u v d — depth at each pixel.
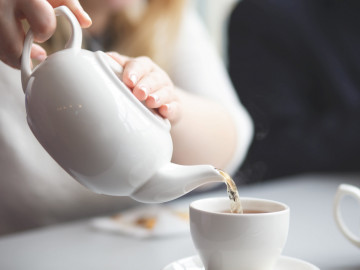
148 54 1.15
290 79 1.55
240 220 0.50
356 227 0.76
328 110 1.49
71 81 0.47
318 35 1.54
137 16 1.15
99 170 0.49
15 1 0.51
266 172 1.46
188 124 0.93
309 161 1.42
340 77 1.48
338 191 0.63
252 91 1.58
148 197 0.51
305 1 1.58
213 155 0.98
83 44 1.12
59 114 0.47
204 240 0.53
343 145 1.40
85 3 1.07
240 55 1.61
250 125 1.14
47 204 1.02
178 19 1.16
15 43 0.54
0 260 0.65
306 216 0.82
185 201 0.93
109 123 0.47
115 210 1.08
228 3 2.06
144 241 0.72
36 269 0.62
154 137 0.49
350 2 1.53
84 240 0.73
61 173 1.02
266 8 1.58
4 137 0.98
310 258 0.64
